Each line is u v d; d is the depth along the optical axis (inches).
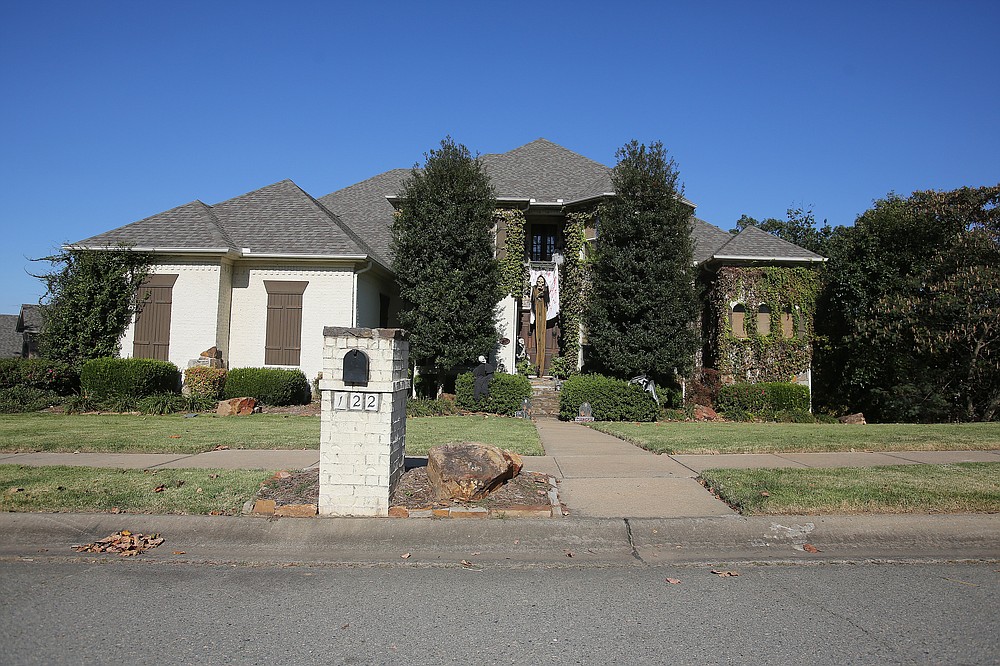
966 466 323.9
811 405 791.7
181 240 717.3
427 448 380.2
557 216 898.7
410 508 243.3
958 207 721.6
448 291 689.0
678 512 249.0
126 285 712.4
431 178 706.8
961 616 165.9
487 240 716.7
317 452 379.9
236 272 741.9
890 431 479.2
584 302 794.8
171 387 690.8
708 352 841.5
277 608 172.2
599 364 739.4
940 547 224.8
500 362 812.6
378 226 951.0
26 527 234.2
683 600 177.9
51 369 648.4
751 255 795.4
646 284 688.4
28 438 412.8
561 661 140.8
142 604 174.9
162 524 236.1
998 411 706.2
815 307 812.0
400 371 259.6
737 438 440.8
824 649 146.5
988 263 689.0
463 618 165.3
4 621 162.7
